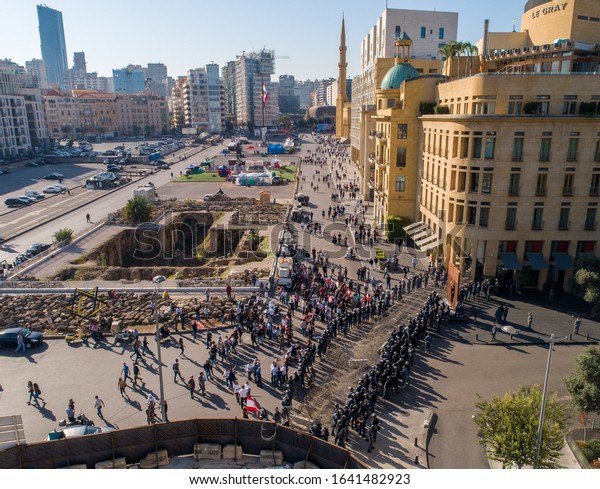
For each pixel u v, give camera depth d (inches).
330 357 1480.1
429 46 4453.7
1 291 1969.7
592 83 1883.6
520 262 1983.3
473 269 2016.5
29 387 1277.1
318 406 1244.5
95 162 6151.6
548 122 1873.8
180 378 1393.9
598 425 1153.4
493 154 1926.7
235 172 5027.1
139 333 1670.8
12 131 6274.6
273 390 1332.4
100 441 911.7
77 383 1376.7
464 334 1644.9
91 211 3435.0
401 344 1453.0
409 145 2625.5
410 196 2687.0
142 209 3075.8
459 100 2134.6
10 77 6353.3
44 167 5713.6
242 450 953.5
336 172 5009.8
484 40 2630.4
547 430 952.9
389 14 4352.9
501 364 1459.2
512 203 1951.3
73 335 1648.6
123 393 1321.4
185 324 1733.5
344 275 2166.6
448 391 1321.4
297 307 1856.5
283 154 7116.1
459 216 2059.5
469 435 1147.9
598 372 1064.8
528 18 2807.6
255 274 2174.0
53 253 2454.5
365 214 3408.0
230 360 1491.1
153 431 937.5
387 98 2856.8
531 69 2374.5
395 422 1192.2
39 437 1141.7
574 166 1915.6
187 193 4128.9
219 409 1246.3
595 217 1958.7
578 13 2432.3
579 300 1918.1
